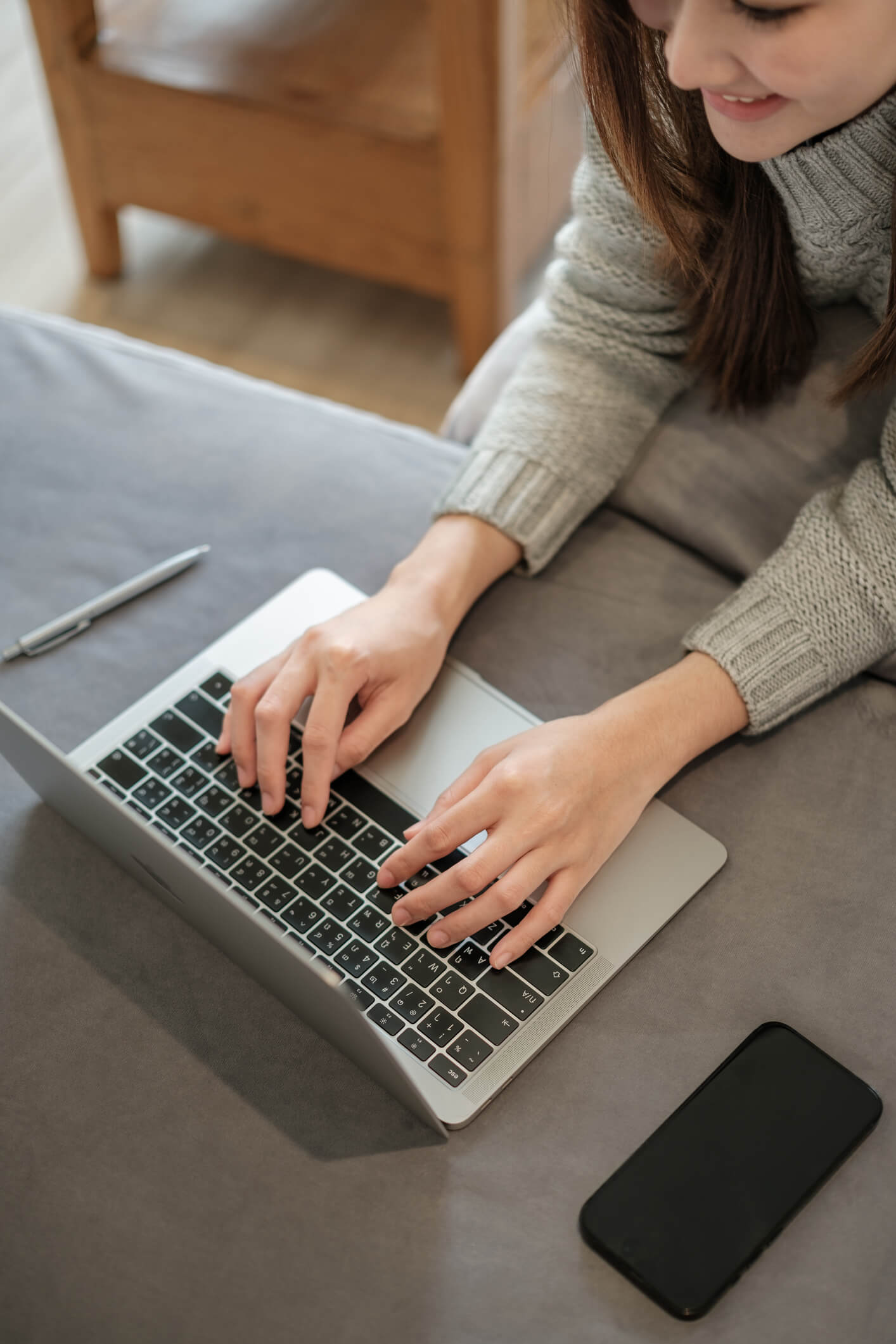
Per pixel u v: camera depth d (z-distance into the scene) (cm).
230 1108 68
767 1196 62
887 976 71
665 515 95
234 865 77
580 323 97
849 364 88
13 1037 72
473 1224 63
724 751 82
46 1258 64
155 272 199
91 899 77
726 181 82
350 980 71
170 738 83
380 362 185
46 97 228
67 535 97
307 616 89
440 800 76
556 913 71
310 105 159
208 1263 63
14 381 107
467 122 150
